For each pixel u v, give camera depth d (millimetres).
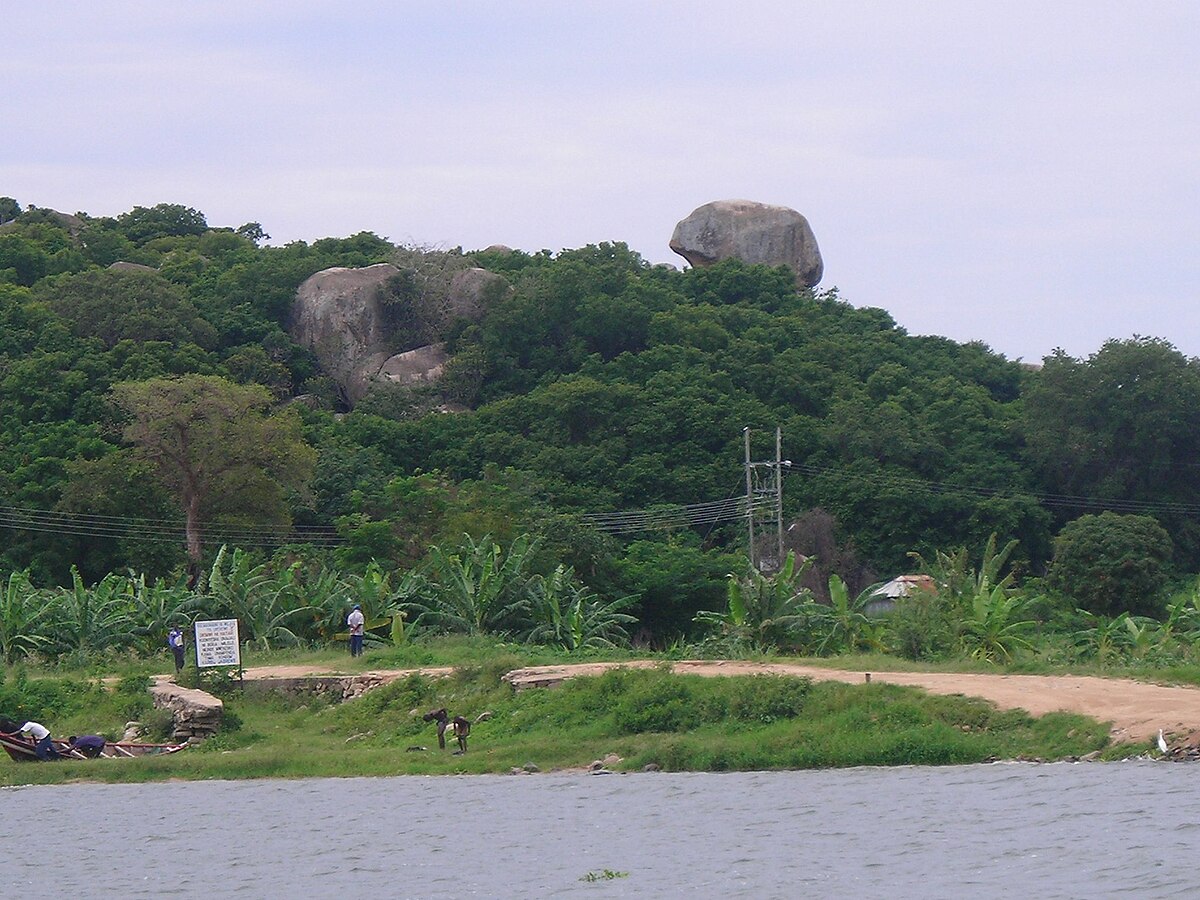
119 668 60531
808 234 175875
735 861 27672
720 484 104688
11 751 46156
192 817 35969
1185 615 68000
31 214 180125
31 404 106750
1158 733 36812
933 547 101000
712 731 41938
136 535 87188
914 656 54406
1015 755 37594
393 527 85375
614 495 101938
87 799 39812
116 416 104375
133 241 181500
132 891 28000
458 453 109312
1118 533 84188
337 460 103062
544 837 31016
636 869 27531
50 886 28688
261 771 43406
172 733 49469
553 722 45281
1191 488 110312
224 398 91062
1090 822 28922
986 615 55406
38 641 64188
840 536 101688
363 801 37156
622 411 112688
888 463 109000
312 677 54500
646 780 38000
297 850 31156
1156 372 109750
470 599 68188
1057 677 45062
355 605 68500
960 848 27531
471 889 26781
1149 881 24406
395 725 49125
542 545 80000
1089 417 110438
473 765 41781
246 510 90375
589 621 68812
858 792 33906
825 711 41562
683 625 83062
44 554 86375
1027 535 104562
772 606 57625
